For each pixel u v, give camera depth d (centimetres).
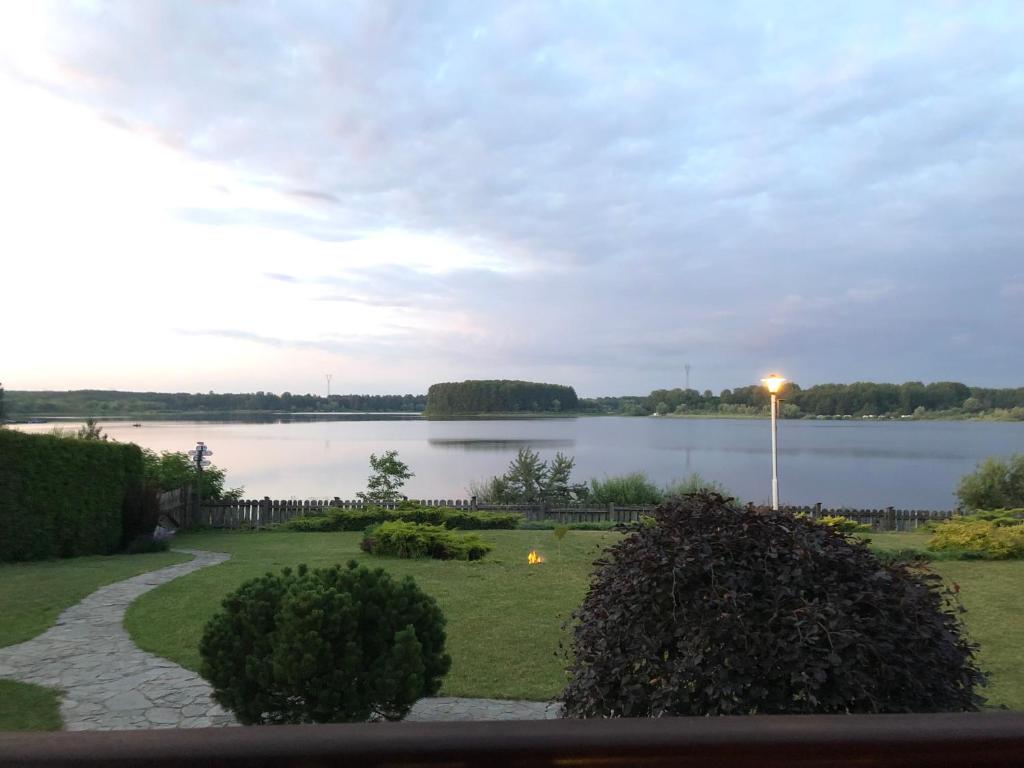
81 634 707
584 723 92
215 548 1396
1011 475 2052
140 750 85
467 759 89
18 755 83
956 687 281
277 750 86
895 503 2920
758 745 91
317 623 408
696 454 5706
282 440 6938
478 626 749
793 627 276
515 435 8531
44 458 1224
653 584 305
